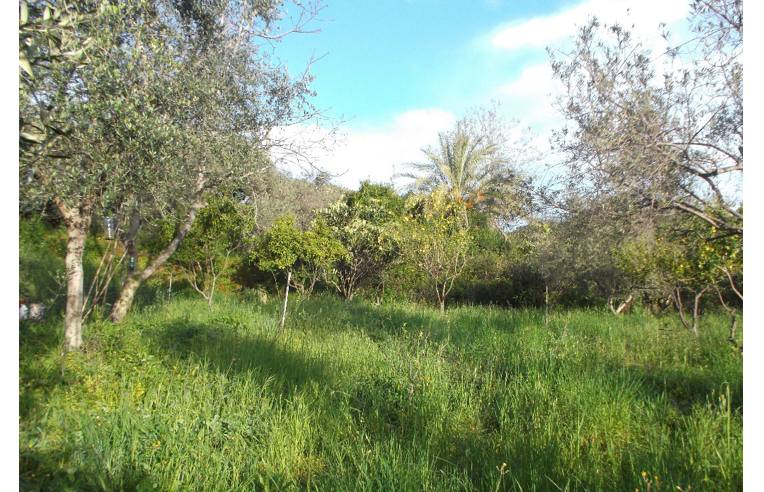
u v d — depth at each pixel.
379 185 17.78
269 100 6.82
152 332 6.58
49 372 4.65
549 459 3.36
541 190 5.89
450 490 2.98
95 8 4.03
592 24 4.70
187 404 4.05
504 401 4.41
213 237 10.05
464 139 20.56
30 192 3.68
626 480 3.16
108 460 3.06
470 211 19.75
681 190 4.21
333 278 12.91
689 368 5.63
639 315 9.50
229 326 7.46
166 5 6.12
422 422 4.08
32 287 8.29
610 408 4.16
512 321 8.79
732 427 3.74
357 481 3.00
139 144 4.10
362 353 6.20
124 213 5.01
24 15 2.79
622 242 4.77
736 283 7.42
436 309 12.09
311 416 4.16
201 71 5.90
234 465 3.27
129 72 4.30
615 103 4.40
